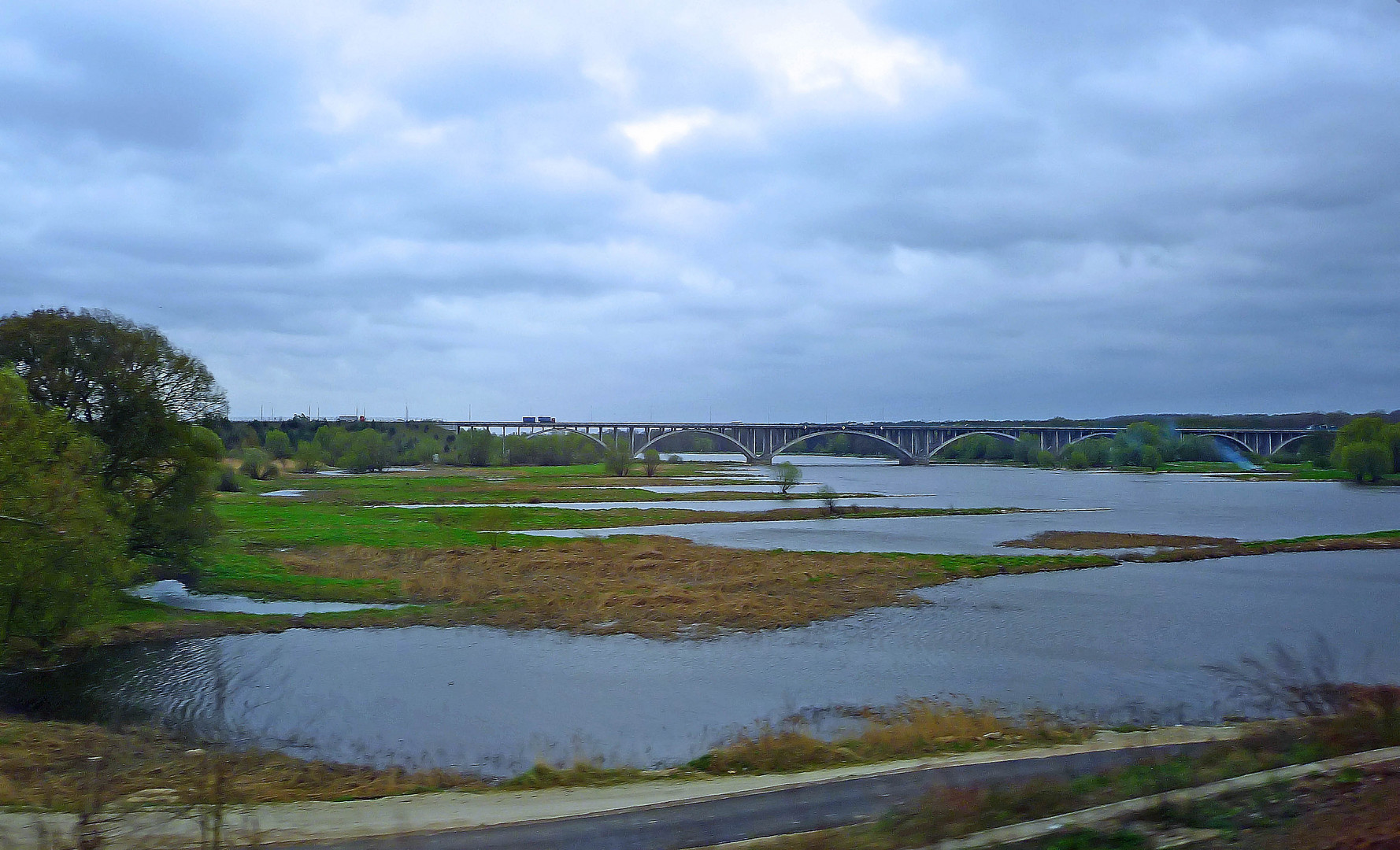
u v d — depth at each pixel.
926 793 15.00
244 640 38.62
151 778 18.73
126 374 44.69
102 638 37.31
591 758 22.48
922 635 40.06
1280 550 69.00
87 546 32.44
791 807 15.56
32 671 32.38
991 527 90.75
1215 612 45.69
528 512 99.88
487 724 26.61
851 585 52.47
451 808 16.48
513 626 41.69
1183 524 91.06
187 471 46.56
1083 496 131.12
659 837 14.02
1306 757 15.29
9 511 29.56
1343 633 40.75
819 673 33.28
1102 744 21.25
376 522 84.06
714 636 39.78
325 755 23.19
